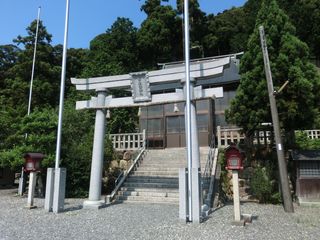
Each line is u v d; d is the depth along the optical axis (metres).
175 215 9.18
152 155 16.27
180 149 17.22
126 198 12.45
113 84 11.59
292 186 12.66
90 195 10.96
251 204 11.53
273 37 12.85
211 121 17.88
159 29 37.62
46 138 13.50
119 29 39.09
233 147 8.17
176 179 13.13
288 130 12.86
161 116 19.69
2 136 16.45
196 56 37.84
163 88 19.94
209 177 12.27
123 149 17.36
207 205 9.97
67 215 9.32
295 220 8.41
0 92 30.17
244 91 12.90
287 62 12.12
